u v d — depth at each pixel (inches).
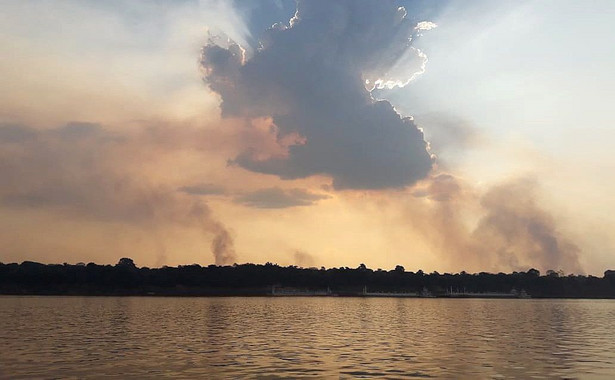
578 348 2549.2
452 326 4229.8
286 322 4606.3
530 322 4864.7
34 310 6441.9
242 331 3535.9
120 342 2721.5
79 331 3403.1
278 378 1673.2
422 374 1763.0
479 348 2529.5
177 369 1838.1
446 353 2319.1
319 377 1691.7
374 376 1716.3
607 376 1749.5
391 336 3213.6
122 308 7347.4
